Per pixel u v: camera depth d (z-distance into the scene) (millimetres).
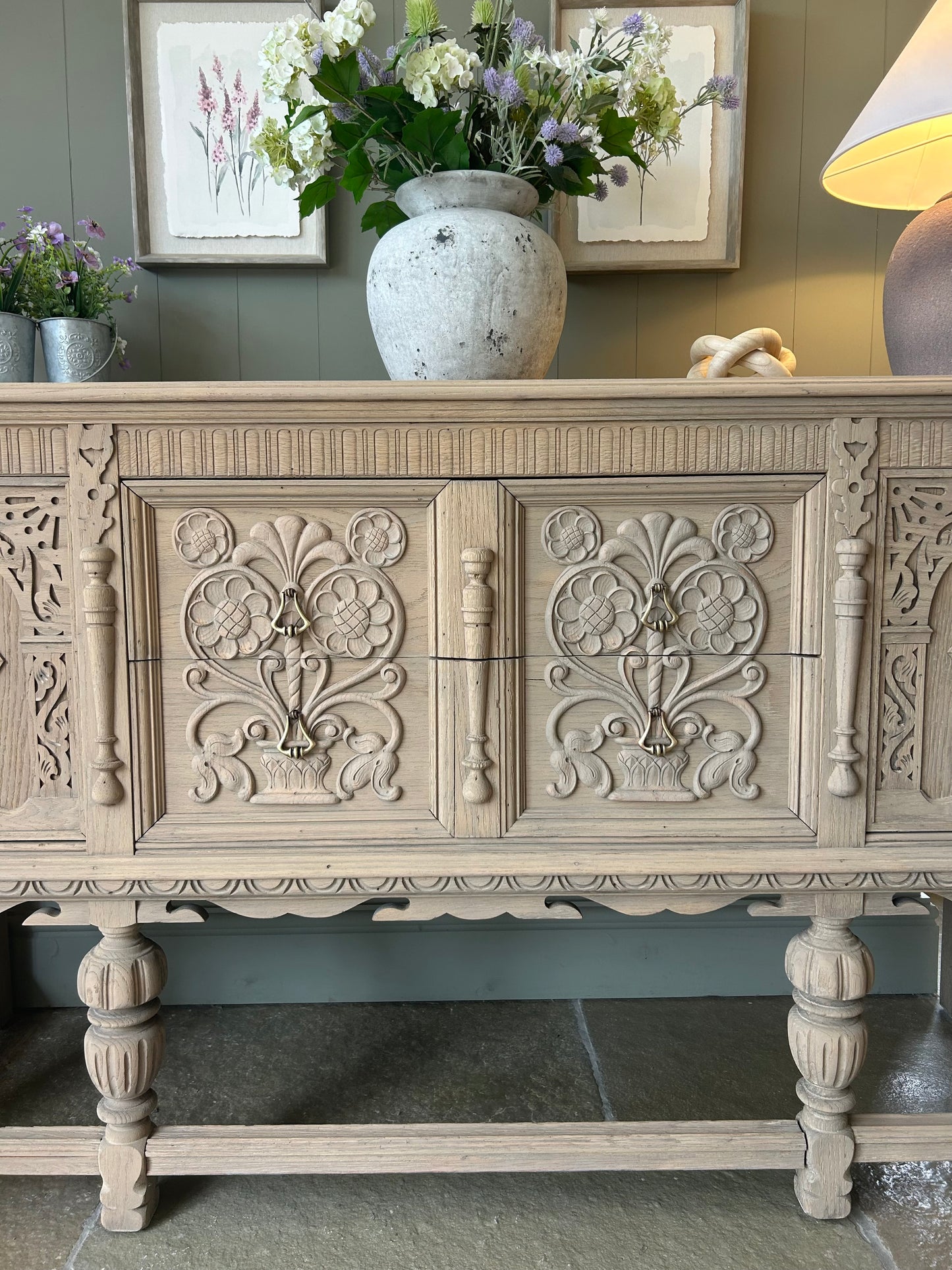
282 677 1111
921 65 1159
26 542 1081
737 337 1278
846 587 1073
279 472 1069
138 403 1038
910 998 1721
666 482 1077
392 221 1359
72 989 1680
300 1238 1145
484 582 1081
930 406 1059
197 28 1512
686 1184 1251
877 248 1595
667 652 1113
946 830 1123
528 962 1706
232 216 1551
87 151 1537
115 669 1085
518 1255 1116
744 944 1710
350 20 1141
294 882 1105
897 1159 1153
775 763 1131
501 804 1112
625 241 1576
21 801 1122
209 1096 1405
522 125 1229
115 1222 1146
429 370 1196
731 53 1529
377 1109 1376
